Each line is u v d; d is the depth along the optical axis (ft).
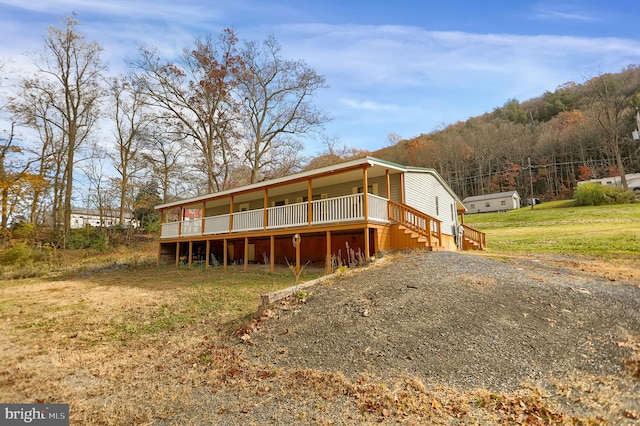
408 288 22.50
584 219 84.23
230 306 25.91
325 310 20.22
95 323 22.99
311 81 91.56
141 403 12.21
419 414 10.84
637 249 40.88
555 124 201.67
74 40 85.05
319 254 49.08
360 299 21.25
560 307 19.43
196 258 64.54
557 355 14.42
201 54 83.51
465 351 14.92
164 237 65.36
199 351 17.21
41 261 63.05
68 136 88.74
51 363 16.15
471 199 166.91
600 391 11.63
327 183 51.08
